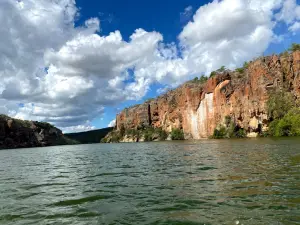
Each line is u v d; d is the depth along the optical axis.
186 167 23.86
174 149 57.88
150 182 17.45
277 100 112.19
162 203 12.05
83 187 17.12
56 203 13.17
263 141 67.44
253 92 122.00
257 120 118.00
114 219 10.26
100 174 22.83
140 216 10.44
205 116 146.00
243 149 42.75
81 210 11.72
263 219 9.34
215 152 40.28
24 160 48.72
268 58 122.31
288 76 115.88
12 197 14.86
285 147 41.22
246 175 17.73
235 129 127.06
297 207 10.45
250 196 12.33
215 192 13.48
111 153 57.78
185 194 13.45
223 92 135.62
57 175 23.81
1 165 38.62
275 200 11.49
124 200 13.02
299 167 20.03
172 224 9.39
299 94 111.69
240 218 9.55
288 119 101.31
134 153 52.12
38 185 18.75
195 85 158.25
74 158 47.09
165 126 185.88
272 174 17.56
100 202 12.93
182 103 164.88
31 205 12.95
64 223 10.13
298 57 113.94
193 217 9.95
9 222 10.45
